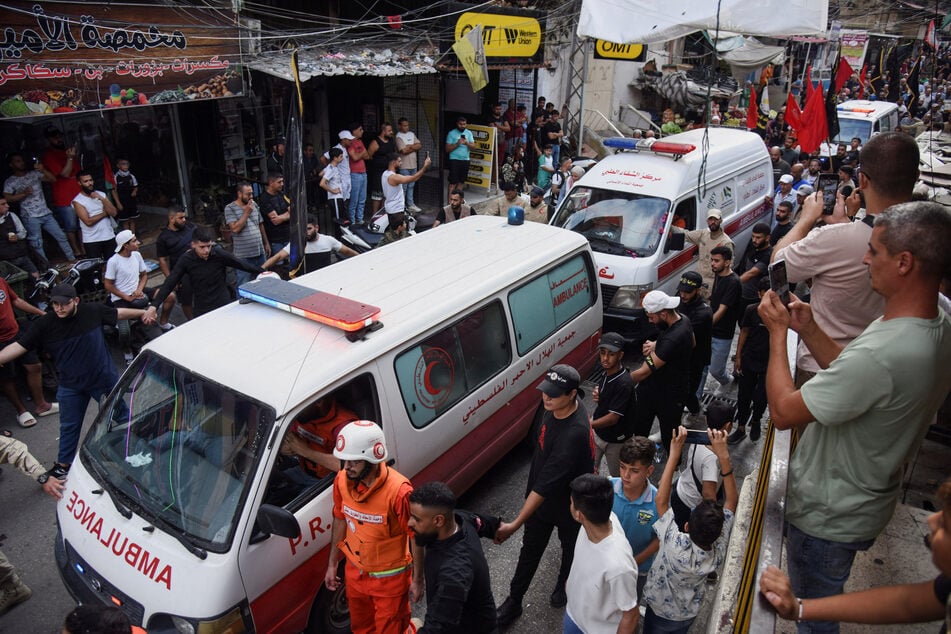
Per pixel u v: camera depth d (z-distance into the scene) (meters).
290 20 11.34
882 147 2.74
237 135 11.55
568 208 9.70
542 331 6.14
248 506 3.73
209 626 3.60
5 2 6.87
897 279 2.19
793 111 9.76
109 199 9.88
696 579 3.71
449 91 14.82
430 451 4.94
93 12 7.55
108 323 6.02
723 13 9.38
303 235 7.95
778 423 2.46
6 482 6.11
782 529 2.55
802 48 24.80
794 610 2.12
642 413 5.96
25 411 6.88
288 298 4.84
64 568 4.27
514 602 4.70
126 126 10.20
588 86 18.88
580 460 4.39
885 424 2.29
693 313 6.42
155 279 9.82
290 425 3.93
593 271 6.92
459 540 3.52
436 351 4.98
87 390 5.88
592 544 3.53
